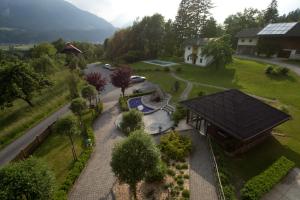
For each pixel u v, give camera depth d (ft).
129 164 42.86
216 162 63.26
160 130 85.25
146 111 108.58
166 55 274.57
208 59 195.72
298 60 177.78
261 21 325.62
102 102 127.85
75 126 70.49
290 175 60.44
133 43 289.74
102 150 75.51
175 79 161.99
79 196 54.54
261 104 76.54
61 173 65.77
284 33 184.85
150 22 284.00
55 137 88.89
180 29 279.49
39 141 83.41
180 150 65.72
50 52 240.53
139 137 46.11
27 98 116.16
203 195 51.19
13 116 110.32
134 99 127.85
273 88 125.80
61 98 138.51
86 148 74.54
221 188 52.11
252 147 73.51
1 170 38.01
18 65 111.86
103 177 61.21
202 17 275.39
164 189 52.80
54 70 176.65
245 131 63.93
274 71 144.15
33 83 115.44
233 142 68.90
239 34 238.68
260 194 50.34
